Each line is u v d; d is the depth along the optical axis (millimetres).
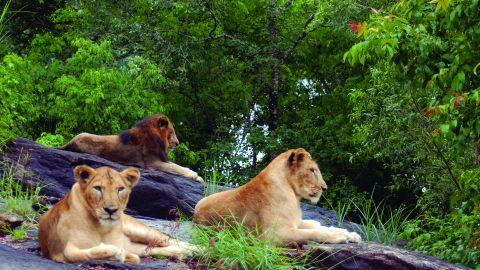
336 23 25844
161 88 28156
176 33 28359
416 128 14961
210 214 10062
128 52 28344
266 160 28953
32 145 13688
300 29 29297
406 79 10711
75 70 25141
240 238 9211
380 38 9852
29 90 23750
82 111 23906
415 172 17062
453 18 9734
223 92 30781
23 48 30875
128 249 9180
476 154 12023
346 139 25391
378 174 26281
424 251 11648
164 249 9234
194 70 28844
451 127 9906
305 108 31953
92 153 15250
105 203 8344
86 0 28469
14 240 9539
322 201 25156
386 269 8914
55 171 13227
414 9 10273
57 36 30469
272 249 9141
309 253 9234
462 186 12391
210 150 28219
